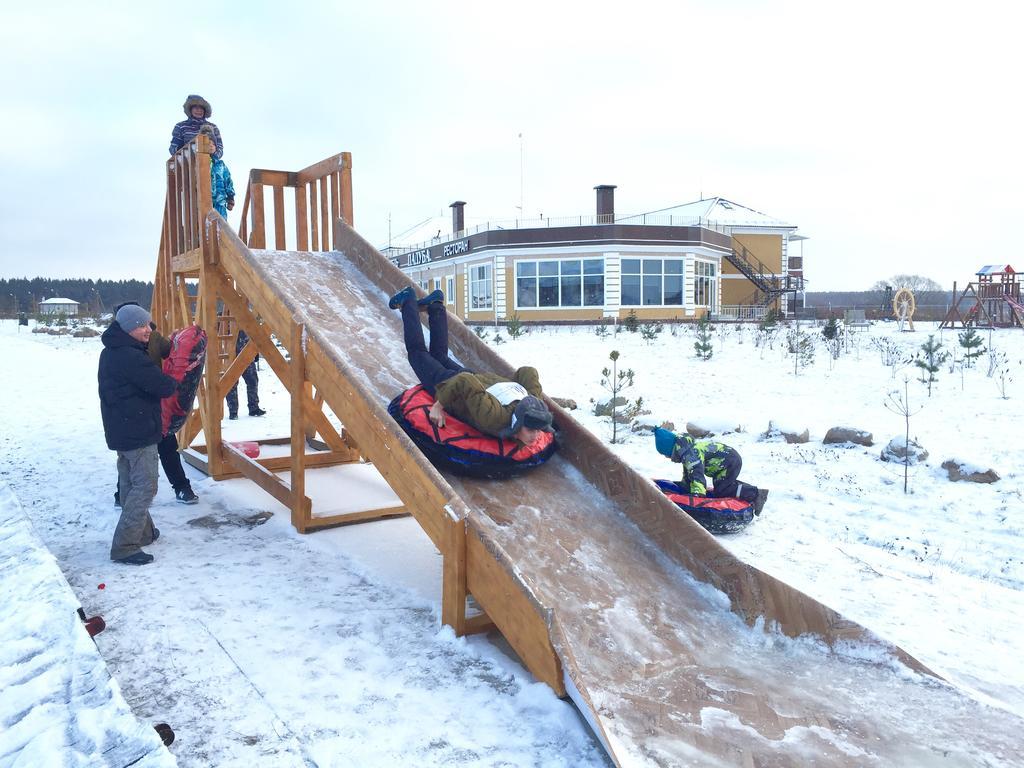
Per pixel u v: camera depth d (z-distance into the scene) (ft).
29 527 15.92
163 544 16.87
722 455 21.27
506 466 14.82
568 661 9.77
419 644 12.02
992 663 12.47
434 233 173.17
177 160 24.88
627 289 106.73
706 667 11.21
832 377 48.24
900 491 24.76
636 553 13.83
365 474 23.73
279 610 13.21
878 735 9.64
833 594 15.52
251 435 32.65
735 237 129.08
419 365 16.55
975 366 49.42
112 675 10.27
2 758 8.03
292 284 21.50
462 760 8.93
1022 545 19.52
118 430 15.07
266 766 8.66
